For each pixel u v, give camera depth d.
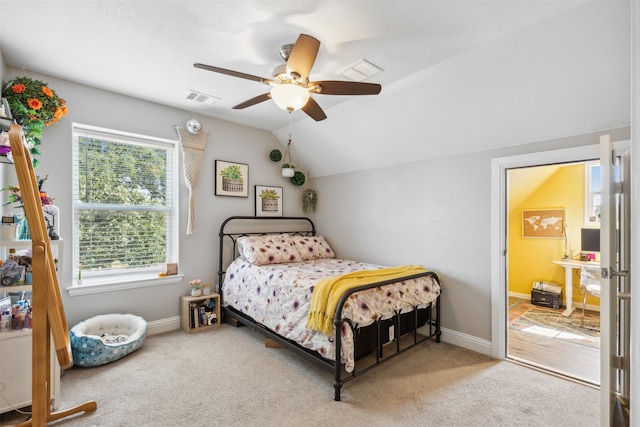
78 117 2.82
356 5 1.77
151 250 3.35
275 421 1.89
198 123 3.36
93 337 2.51
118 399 2.09
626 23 1.76
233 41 2.14
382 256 3.74
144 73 2.61
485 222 2.88
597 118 2.27
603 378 1.63
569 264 4.02
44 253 1.34
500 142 2.77
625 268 2.03
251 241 3.59
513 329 3.57
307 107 2.40
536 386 2.30
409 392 2.20
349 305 2.18
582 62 2.02
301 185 4.60
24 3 1.76
